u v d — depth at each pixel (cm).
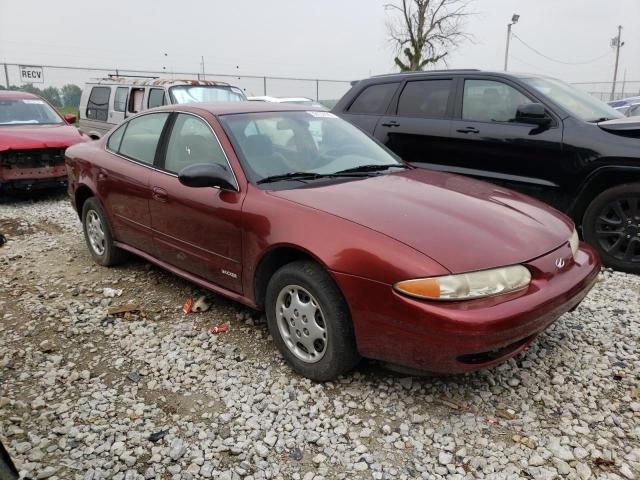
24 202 859
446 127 612
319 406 302
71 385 327
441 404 304
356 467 258
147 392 319
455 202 336
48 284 487
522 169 561
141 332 390
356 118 694
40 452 268
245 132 389
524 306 275
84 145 548
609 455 263
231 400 309
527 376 331
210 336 382
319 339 316
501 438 278
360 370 337
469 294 268
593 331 387
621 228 507
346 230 298
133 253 478
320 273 305
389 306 277
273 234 324
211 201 367
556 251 310
